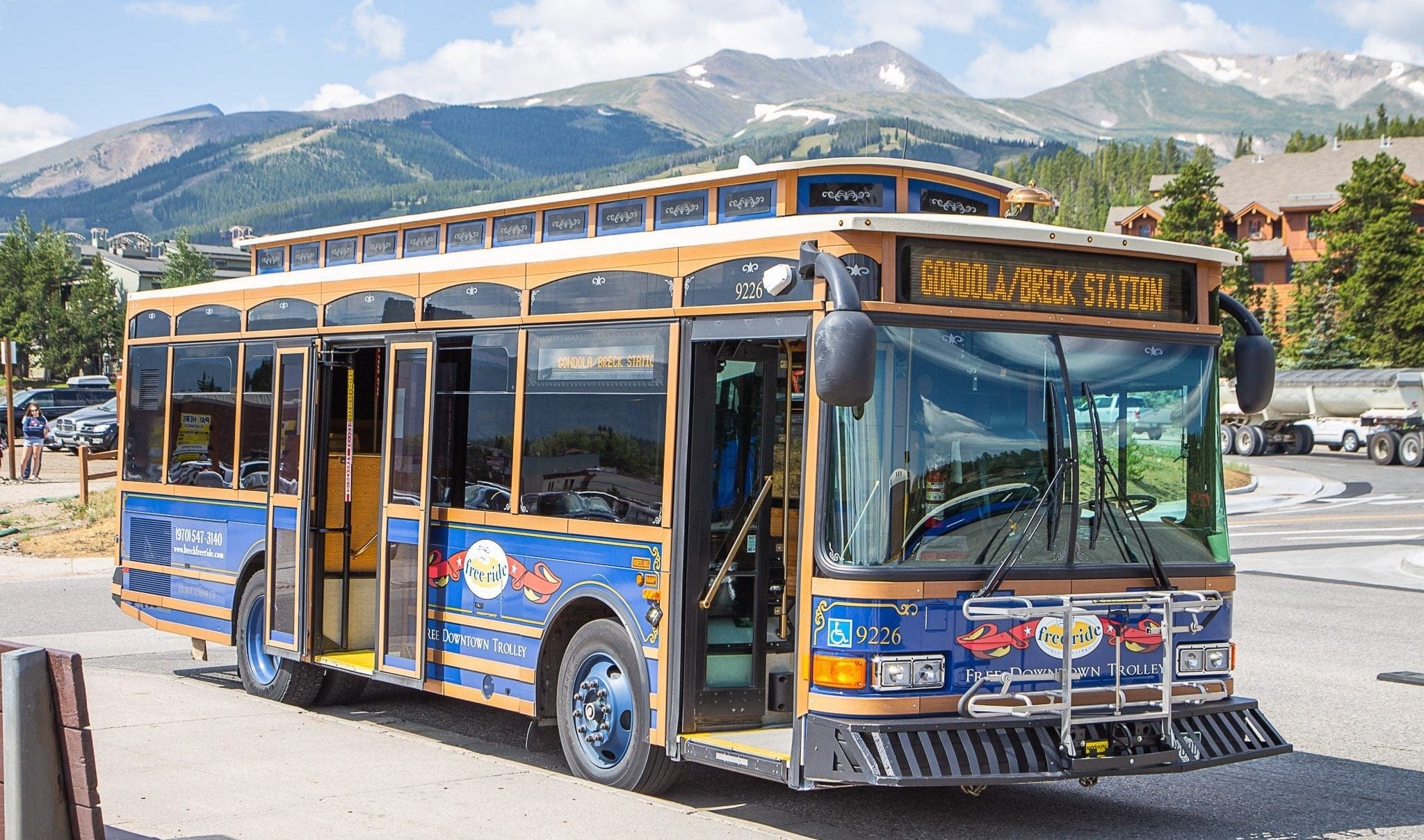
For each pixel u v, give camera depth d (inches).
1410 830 291.3
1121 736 274.1
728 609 301.0
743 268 288.0
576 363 326.6
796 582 286.2
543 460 333.7
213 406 456.8
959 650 262.8
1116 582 279.4
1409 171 3575.3
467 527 354.9
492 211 390.6
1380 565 823.7
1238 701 293.3
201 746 350.6
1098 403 283.4
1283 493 1387.8
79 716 201.5
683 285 301.0
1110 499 281.9
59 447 1866.4
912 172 334.6
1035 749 263.6
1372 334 2519.7
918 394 267.4
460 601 355.9
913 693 258.7
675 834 274.7
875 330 249.3
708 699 297.4
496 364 350.0
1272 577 761.0
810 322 270.5
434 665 363.3
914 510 263.9
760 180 327.9
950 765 255.1
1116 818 300.8
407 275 379.6
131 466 498.3
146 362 493.7
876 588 258.2
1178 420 293.7
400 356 380.8
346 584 413.1
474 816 285.6
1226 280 2598.4
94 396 2076.8
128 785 306.8
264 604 430.9
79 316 3698.3
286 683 418.0
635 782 306.8
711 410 299.1
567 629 332.8
